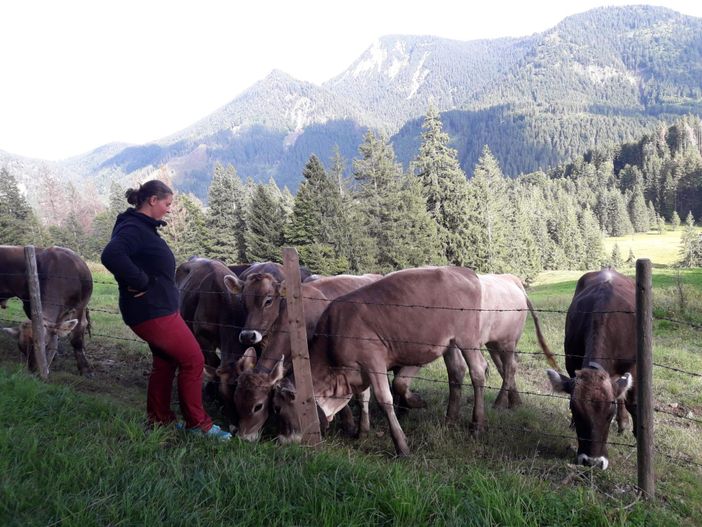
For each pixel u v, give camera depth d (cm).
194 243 6159
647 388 421
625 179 12794
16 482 338
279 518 335
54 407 497
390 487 374
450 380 677
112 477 362
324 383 598
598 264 7900
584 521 370
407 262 4584
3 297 888
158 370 495
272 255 4975
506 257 5347
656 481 498
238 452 434
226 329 750
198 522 318
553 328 1457
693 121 13975
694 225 11162
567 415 733
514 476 434
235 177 7869
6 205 6888
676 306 1542
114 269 419
